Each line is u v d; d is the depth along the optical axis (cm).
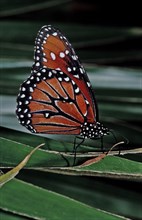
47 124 32
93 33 39
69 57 32
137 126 36
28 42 38
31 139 30
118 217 27
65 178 34
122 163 28
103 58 38
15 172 27
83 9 42
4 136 30
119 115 36
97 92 37
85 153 29
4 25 38
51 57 32
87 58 38
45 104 31
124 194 35
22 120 31
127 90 37
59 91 32
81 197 34
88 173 28
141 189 35
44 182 34
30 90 31
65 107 32
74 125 32
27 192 27
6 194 27
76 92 32
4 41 37
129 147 31
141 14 41
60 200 27
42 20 38
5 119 35
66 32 39
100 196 34
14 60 37
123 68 37
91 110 32
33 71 32
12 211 27
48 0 39
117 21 41
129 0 41
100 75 37
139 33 39
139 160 30
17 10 38
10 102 36
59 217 27
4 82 36
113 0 42
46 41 32
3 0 38
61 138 33
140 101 37
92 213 27
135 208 34
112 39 39
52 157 28
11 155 28
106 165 28
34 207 27
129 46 39
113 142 31
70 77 32
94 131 31
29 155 27
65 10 41
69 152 29
